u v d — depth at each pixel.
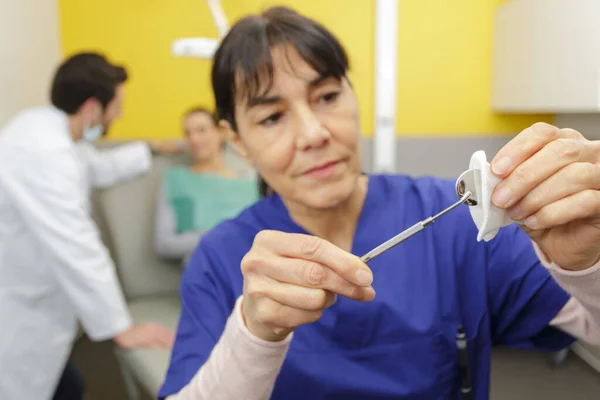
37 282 1.19
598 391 0.68
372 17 1.88
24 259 1.17
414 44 1.89
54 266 1.15
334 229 0.63
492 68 1.90
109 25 1.84
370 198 0.63
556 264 0.40
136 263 1.67
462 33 1.90
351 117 0.54
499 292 0.59
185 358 0.55
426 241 0.60
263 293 0.37
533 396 0.70
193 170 1.76
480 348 0.59
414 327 0.57
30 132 1.20
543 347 0.60
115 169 1.68
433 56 1.91
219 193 1.67
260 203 0.66
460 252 0.60
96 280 1.17
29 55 1.62
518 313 0.58
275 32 0.52
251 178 1.76
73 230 1.16
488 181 0.33
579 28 1.27
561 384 0.71
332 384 0.56
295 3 1.85
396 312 0.57
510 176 0.33
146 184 1.74
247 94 0.54
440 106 1.94
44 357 1.22
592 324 0.50
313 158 0.52
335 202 0.54
